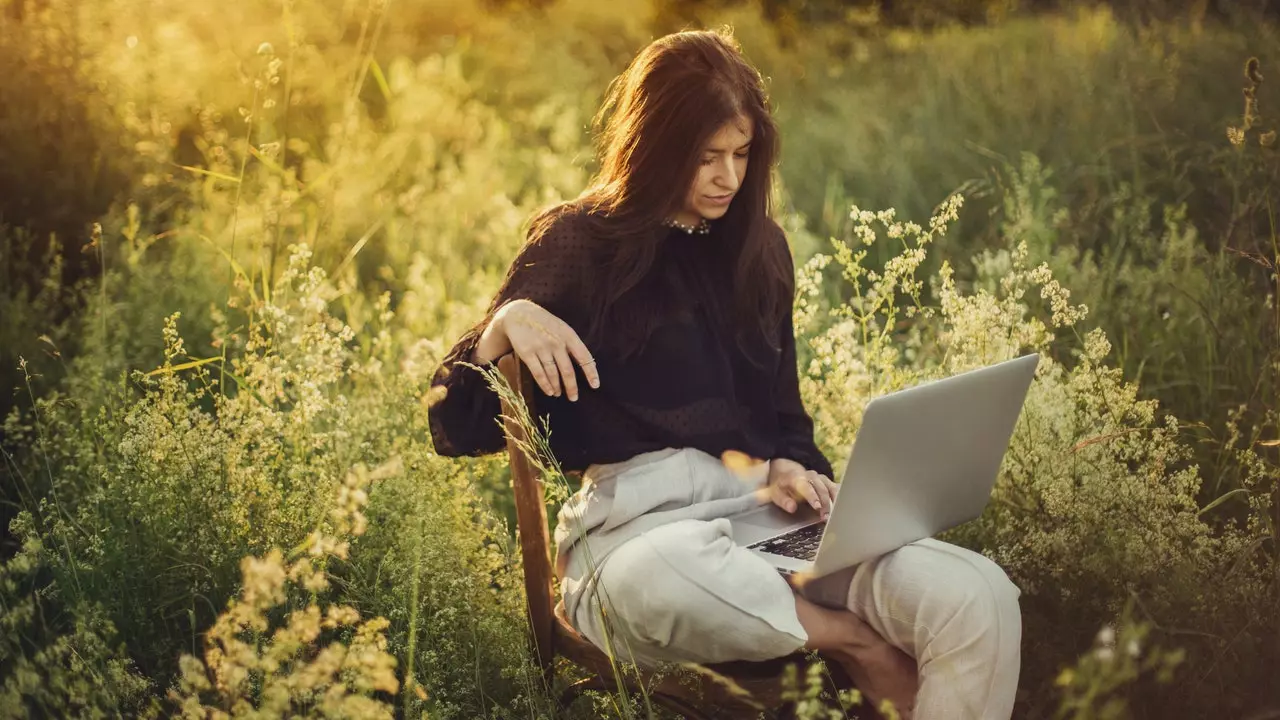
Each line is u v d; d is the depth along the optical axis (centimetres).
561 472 238
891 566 232
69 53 477
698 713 232
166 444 281
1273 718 241
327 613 263
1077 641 271
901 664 236
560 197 541
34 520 298
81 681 225
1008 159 555
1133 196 484
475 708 252
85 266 412
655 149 249
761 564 229
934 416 217
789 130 662
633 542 234
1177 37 620
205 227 464
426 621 258
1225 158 458
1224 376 352
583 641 243
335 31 686
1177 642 257
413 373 317
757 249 261
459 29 803
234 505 275
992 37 762
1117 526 269
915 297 313
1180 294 379
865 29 862
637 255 251
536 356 235
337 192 493
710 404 254
